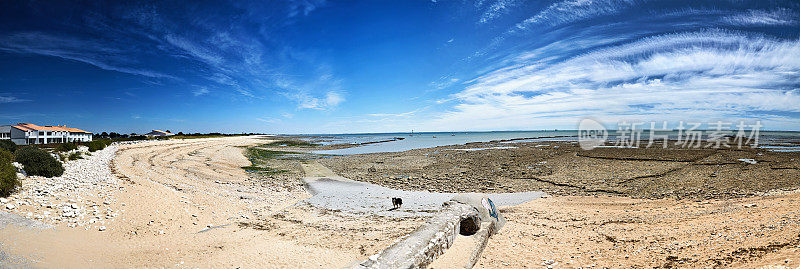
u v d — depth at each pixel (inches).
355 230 413.4
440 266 283.0
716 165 969.5
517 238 378.6
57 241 288.4
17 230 286.8
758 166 926.4
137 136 3095.5
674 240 308.0
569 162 1163.9
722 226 330.6
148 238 344.2
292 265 279.3
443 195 708.7
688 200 557.6
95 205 408.2
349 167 1195.9
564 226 430.6
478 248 325.1
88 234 325.1
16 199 374.3
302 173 1047.6
